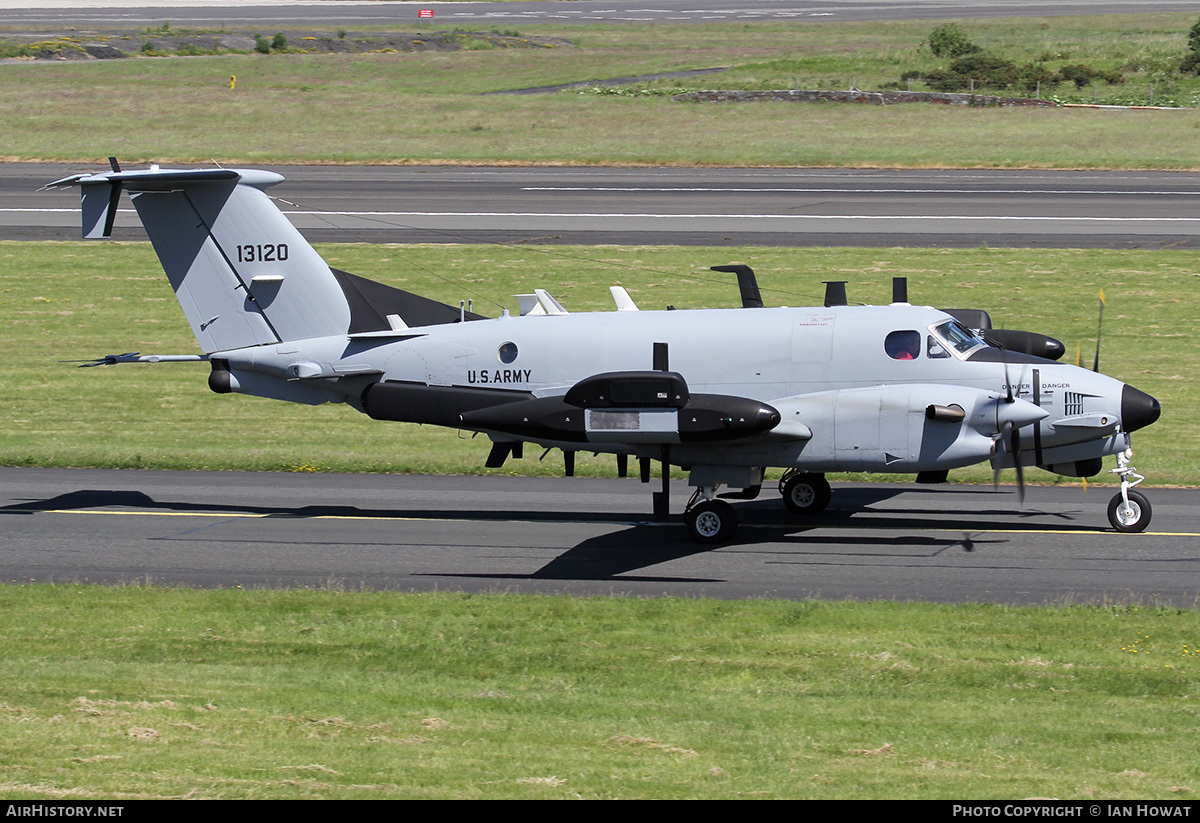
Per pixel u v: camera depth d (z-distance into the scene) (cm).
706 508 5419
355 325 6119
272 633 4059
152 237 6134
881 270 11888
